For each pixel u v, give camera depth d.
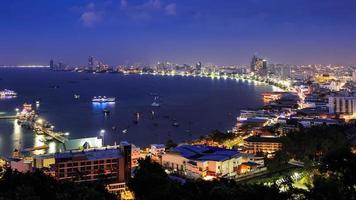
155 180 195.12
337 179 146.75
